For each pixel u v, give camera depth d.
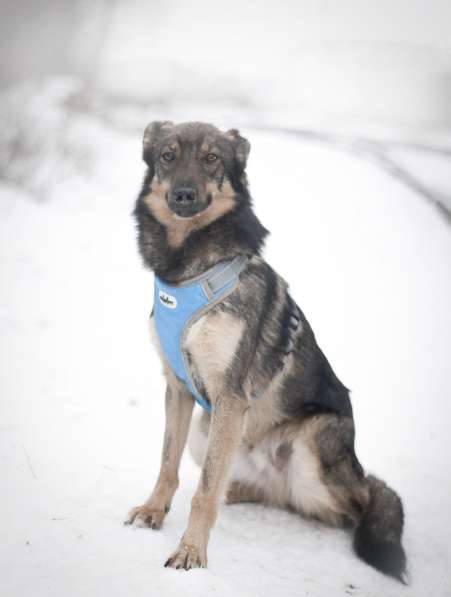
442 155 17.81
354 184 14.63
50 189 14.38
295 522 4.78
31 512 4.34
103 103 28.55
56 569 3.66
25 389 6.77
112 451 5.59
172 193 4.34
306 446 4.60
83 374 7.32
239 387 4.24
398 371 7.71
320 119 26.00
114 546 3.95
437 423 6.61
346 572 4.11
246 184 4.77
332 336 8.52
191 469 5.55
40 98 25.83
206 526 3.95
